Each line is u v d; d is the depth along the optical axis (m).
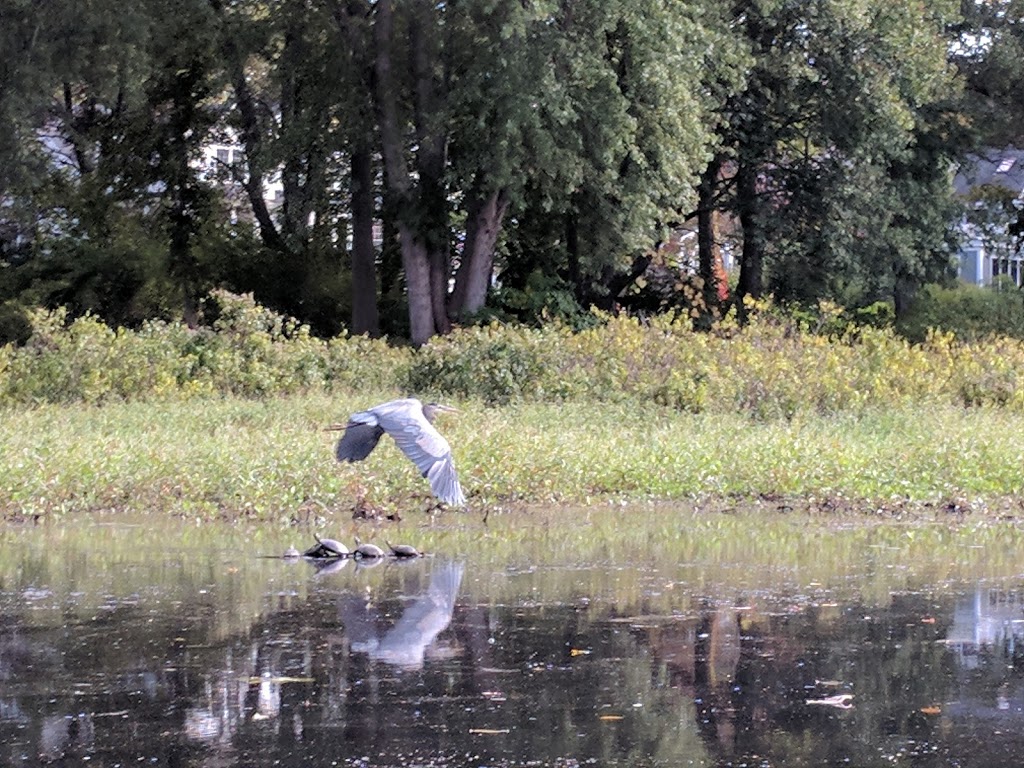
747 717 12.72
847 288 67.00
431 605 17.09
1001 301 72.81
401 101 50.25
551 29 45.06
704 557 20.70
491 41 44.91
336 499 24.78
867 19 53.81
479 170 49.34
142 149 57.47
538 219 54.47
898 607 17.12
